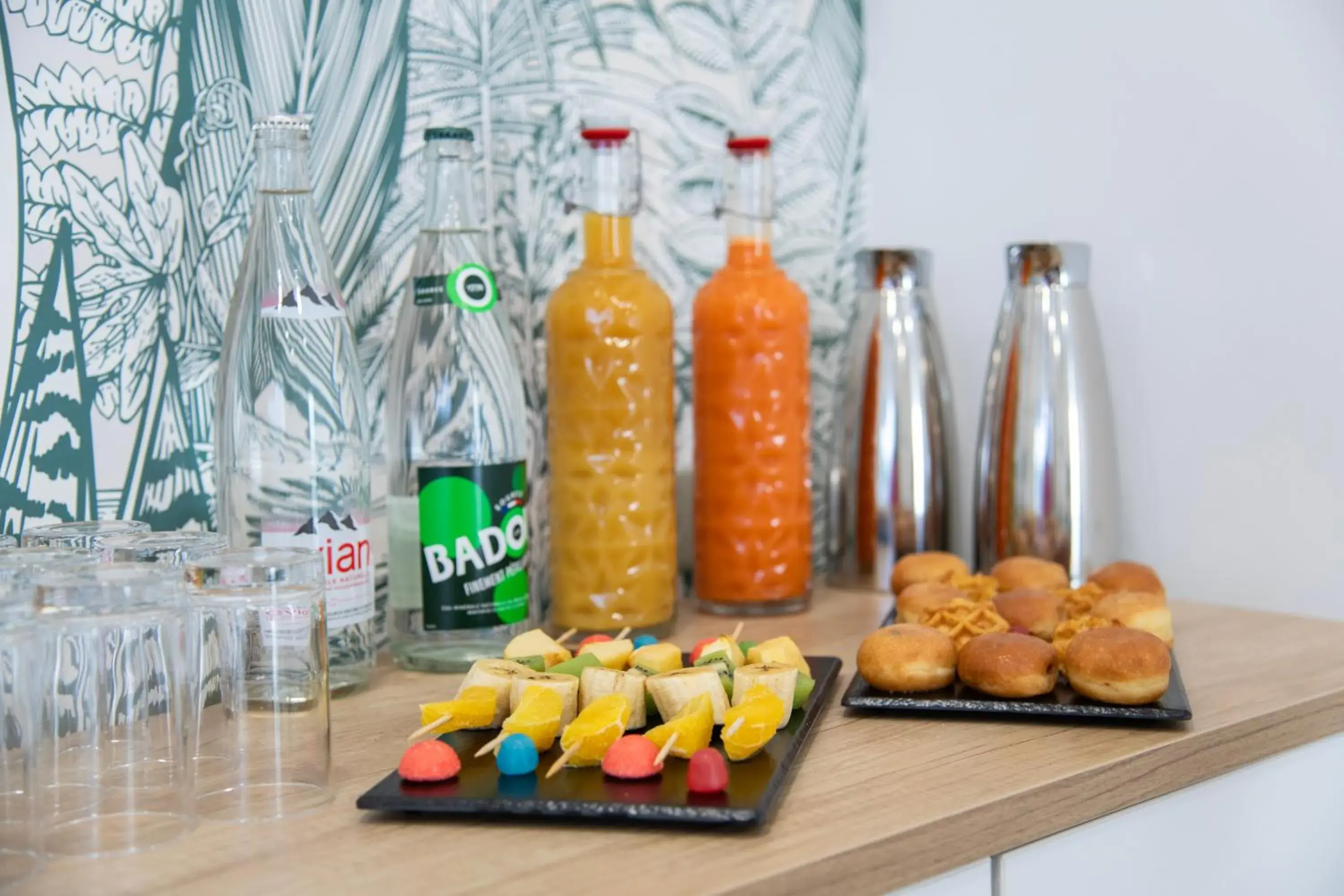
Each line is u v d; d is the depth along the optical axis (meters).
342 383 0.92
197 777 0.69
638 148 1.06
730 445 1.12
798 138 1.34
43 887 0.55
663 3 1.22
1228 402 1.12
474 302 0.98
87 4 0.83
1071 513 1.12
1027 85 1.25
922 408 1.21
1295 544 1.08
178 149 0.89
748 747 0.67
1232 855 0.79
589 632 1.04
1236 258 1.10
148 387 0.88
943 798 0.65
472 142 0.98
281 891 0.54
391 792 0.63
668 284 1.25
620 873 0.55
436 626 0.92
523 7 1.12
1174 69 1.14
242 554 0.69
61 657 0.65
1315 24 1.04
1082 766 0.70
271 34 0.94
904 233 1.39
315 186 0.98
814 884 0.56
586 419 1.03
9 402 0.80
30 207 0.81
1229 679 0.87
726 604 1.13
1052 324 1.12
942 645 0.82
